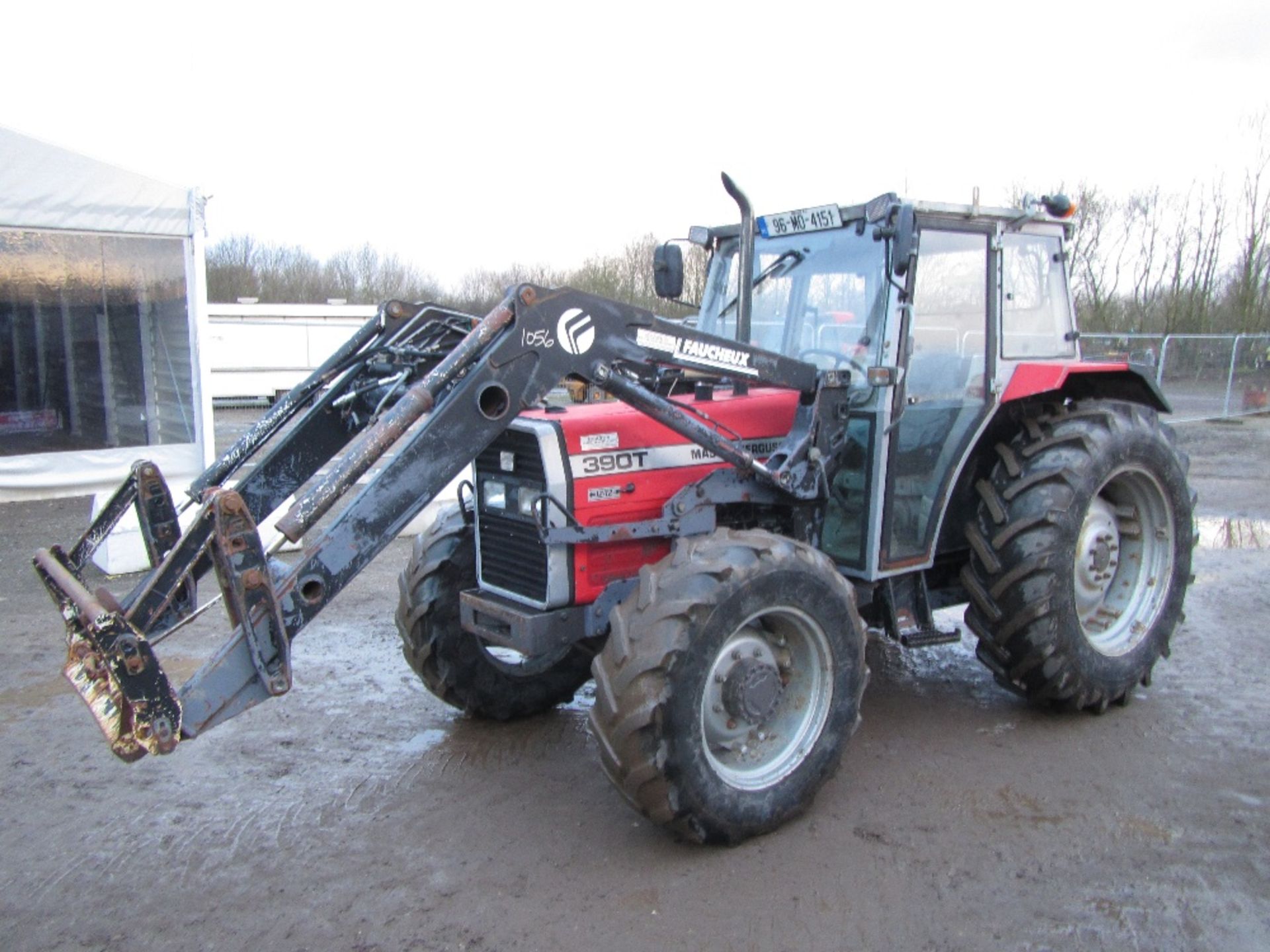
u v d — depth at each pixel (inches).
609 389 133.7
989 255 170.6
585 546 147.1
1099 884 123.3
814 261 171.8
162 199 386.0
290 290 1295.5
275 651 110.0
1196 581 259.9
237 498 106.7
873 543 159.2
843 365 163.5
